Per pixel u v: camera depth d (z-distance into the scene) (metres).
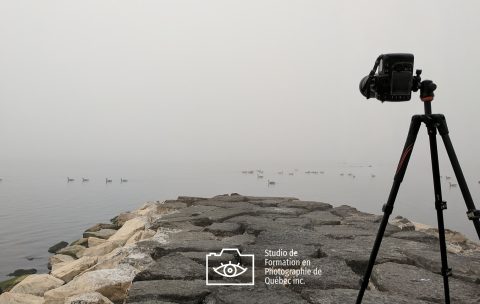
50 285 6.70
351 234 6.84
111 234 11.60
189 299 4.13
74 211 49.69
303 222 7.77
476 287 4.40
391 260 5.34
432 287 4.38
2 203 57.84
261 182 123.69
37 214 46.22
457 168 2.69
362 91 3.01
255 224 7.52
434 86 2.82
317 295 4.16
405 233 6.93
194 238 6.71
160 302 4.03
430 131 2.88
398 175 2.87
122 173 178.25
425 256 5.32
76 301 4.38
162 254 5.79
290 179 142.62
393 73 2.77
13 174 161.38
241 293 4.25
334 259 5.31
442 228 3.10
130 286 4.81
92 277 5.17
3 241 29.22
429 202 77.50
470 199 2.62
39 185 102.06
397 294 4.21
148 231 7.88
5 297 5.94
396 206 70.50
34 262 21.86
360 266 5.25
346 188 105.88
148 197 71.88
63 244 18.34
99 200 64.94
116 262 6.10
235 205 9.85
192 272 4.82
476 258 5.34
